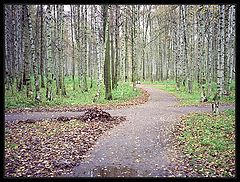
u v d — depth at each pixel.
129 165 9.09
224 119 14.07
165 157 9.76
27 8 21.11
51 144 11.16
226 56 23.36
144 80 54.47
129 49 54.69
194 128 12.88
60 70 26.69
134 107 21.22
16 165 8.94
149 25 54.12
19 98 21.70
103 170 8.65
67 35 46.31
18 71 27.83
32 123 14.66
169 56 49.22
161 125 14.42
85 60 29.42
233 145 10.08
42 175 8.23
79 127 13.95
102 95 26.58
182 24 32.47
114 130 13.62
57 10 26.16
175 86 36.72
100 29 25.27
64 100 23.44
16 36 29.56
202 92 22.72
